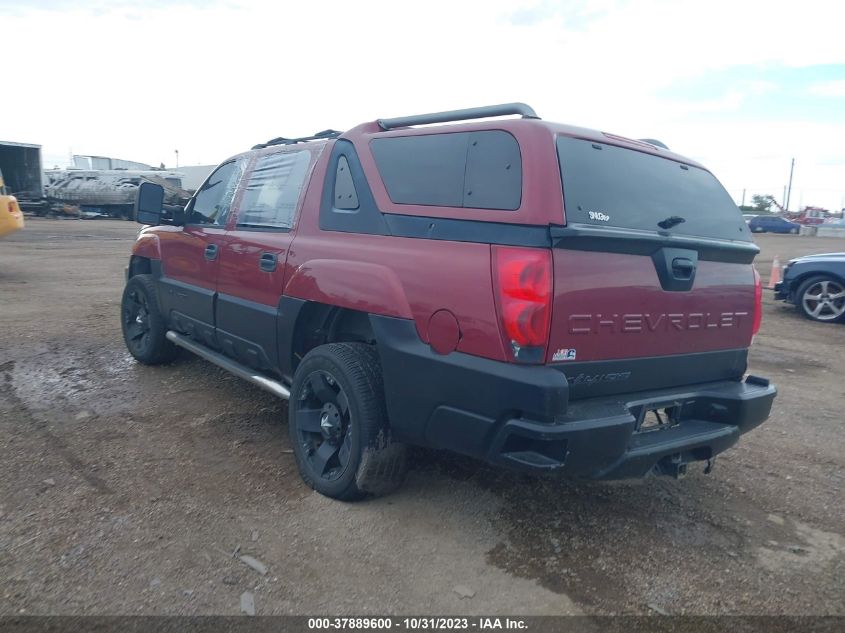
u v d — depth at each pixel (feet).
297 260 13.14
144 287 19.49
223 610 9.19
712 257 11.62
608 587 10.12
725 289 11.91
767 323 33.30
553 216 9.46
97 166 146.10
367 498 12.25
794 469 14.76
